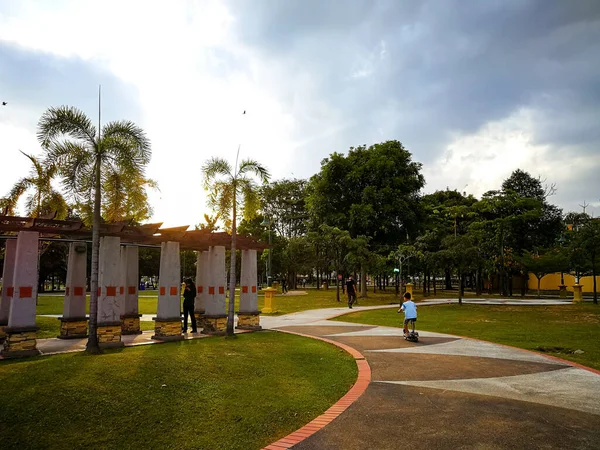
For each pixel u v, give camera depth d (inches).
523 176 2217.0
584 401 276.8
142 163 463.8
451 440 213.2
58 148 433.7
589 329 671.8
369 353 451.2
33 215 636.7
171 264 535.5
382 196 1437.0
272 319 817.5
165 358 374.6
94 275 417.4
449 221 1959.9
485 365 390.9
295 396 293.0
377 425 236.5
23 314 414.0
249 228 2102.6
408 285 1443.2
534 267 1715.1
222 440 221.8
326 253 1391.5
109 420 243.1
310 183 1739.7
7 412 245.8
